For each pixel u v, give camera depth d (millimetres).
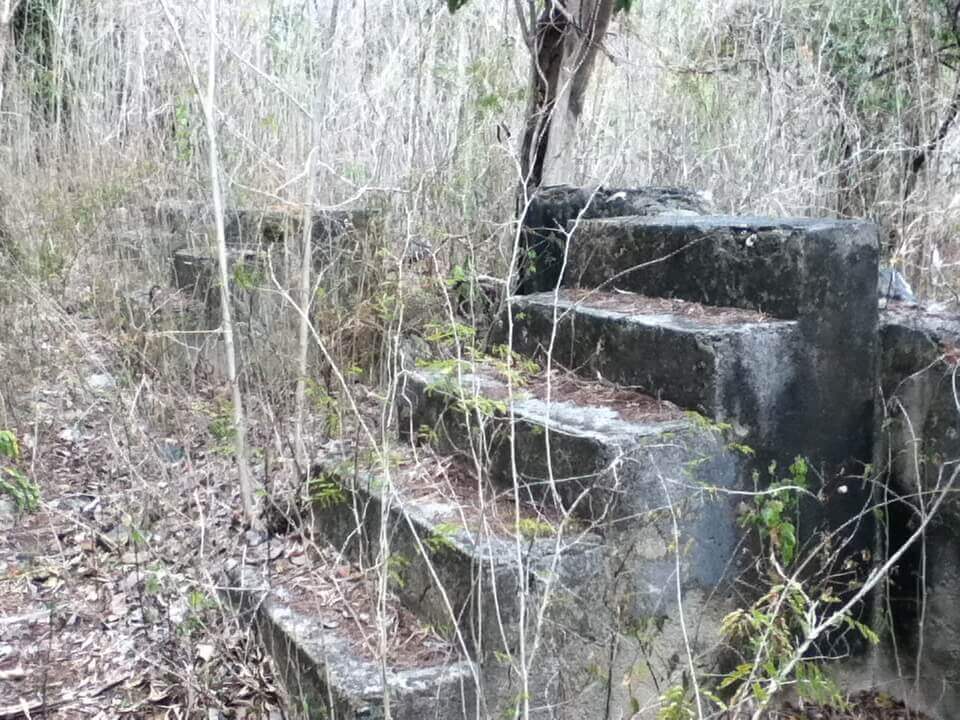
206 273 4523
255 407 3842
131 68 6020
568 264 3650
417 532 2693
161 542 3090
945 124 4391
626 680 2416
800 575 2777
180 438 3592
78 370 3865
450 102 4914
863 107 5109
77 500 3531
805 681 2363
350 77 4848
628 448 2508
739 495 2666
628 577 2516
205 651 2738
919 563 2818
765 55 5051
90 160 5324
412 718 2342
